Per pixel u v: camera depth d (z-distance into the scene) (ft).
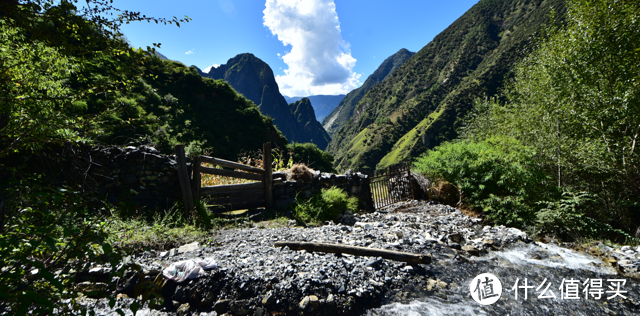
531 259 17.84
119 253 8.02
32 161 15.99
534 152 28.63
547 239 21.72
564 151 28.94
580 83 29.50
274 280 12.28
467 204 29.71
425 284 13.99
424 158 36.06
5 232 7.07
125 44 8.66
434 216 26.23
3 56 9.77
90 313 7.47
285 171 27.40
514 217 24.66
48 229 6.82
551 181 29.66
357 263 14.73
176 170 21.56
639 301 13.15
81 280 12.03
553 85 32.73
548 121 31.78
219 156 204.85
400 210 28.96
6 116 8.41
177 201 21.11
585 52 29.27
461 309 12.12
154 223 17.51
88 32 7.89
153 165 20.93
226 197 23.48
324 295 11.91
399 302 12.42
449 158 33.12
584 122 27.73
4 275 6.28
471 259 17.39
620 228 25.58
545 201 25.20
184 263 12.87
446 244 19.30
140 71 9.53
